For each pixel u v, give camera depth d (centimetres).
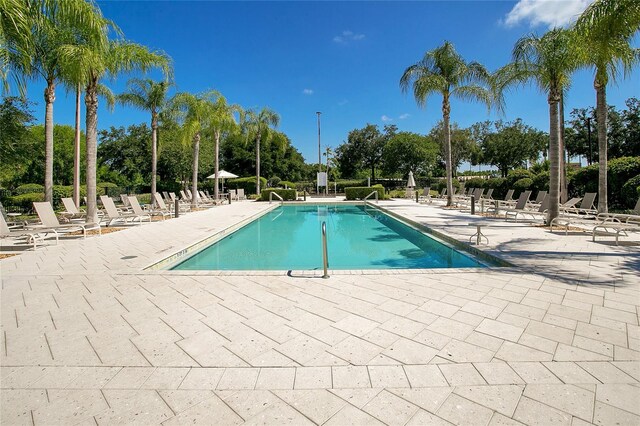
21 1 554
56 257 618
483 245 677
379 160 4491
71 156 2802
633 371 226
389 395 206
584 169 1323
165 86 1731
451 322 310
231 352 262
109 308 358
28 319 330
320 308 351
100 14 855
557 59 859
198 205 1888
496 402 197
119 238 843
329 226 1247
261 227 1234
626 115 2588
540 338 276
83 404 202
